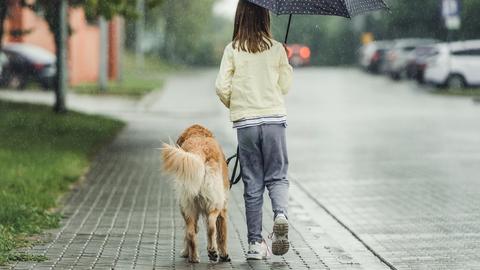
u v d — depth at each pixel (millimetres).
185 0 71938
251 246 8789
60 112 27500
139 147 20922
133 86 45938
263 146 8664
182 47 76062
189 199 8414
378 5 8812
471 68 45125
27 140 20438
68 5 26969
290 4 8508
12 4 25562
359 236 10219
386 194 13688
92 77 51844
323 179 15547
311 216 11883
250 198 8758
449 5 40219
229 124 27531
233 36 8789
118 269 8281
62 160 16844
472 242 9805
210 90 46344
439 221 11219
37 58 40844
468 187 14266
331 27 76812
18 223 10500
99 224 11062
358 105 36719
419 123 27828
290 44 75250
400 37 67562
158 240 9906
